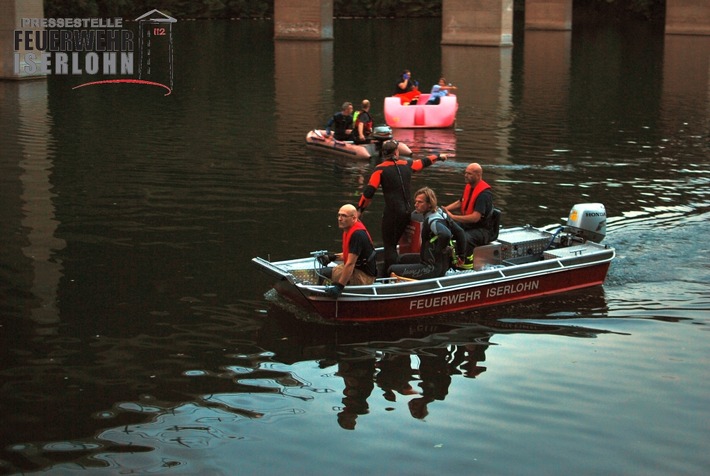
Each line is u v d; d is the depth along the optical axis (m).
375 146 16.48
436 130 19.83
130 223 11.48
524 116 21.91
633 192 13.52
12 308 8.45
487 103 24.20
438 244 8.40
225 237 10.84
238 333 7.92
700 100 24.77
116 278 9.31
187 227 11.29
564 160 16.25
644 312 8.47
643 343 7.74
